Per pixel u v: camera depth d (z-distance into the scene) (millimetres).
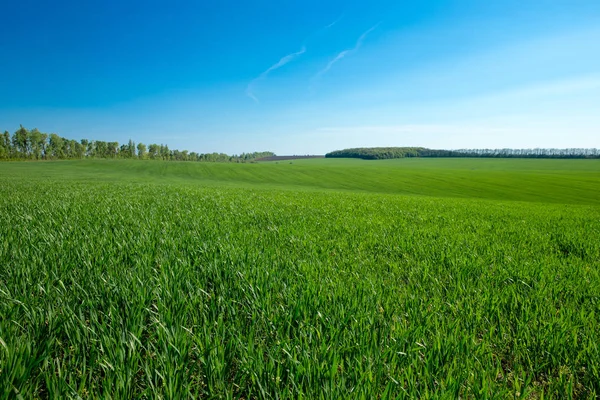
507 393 2014
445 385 2002
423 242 6777
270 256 4949
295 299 3166
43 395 1984
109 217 8383
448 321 2838
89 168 89438
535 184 65500
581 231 9539
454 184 66250
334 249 5855
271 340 2500
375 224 9375
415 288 3865
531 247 6820
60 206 10516
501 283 4180
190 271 3955
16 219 7609
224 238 6113
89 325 2629
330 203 16688
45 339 2322
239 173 84625
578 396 2150
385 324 2738
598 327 2887
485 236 8086
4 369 1870
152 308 3014
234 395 2064
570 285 4105
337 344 2385
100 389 1994
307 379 1993
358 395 1855
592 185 63625
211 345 2238
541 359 2447
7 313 2625
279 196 20797
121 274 3705
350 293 3428
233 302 3104
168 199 14719
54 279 3445
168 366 2010
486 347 2496
